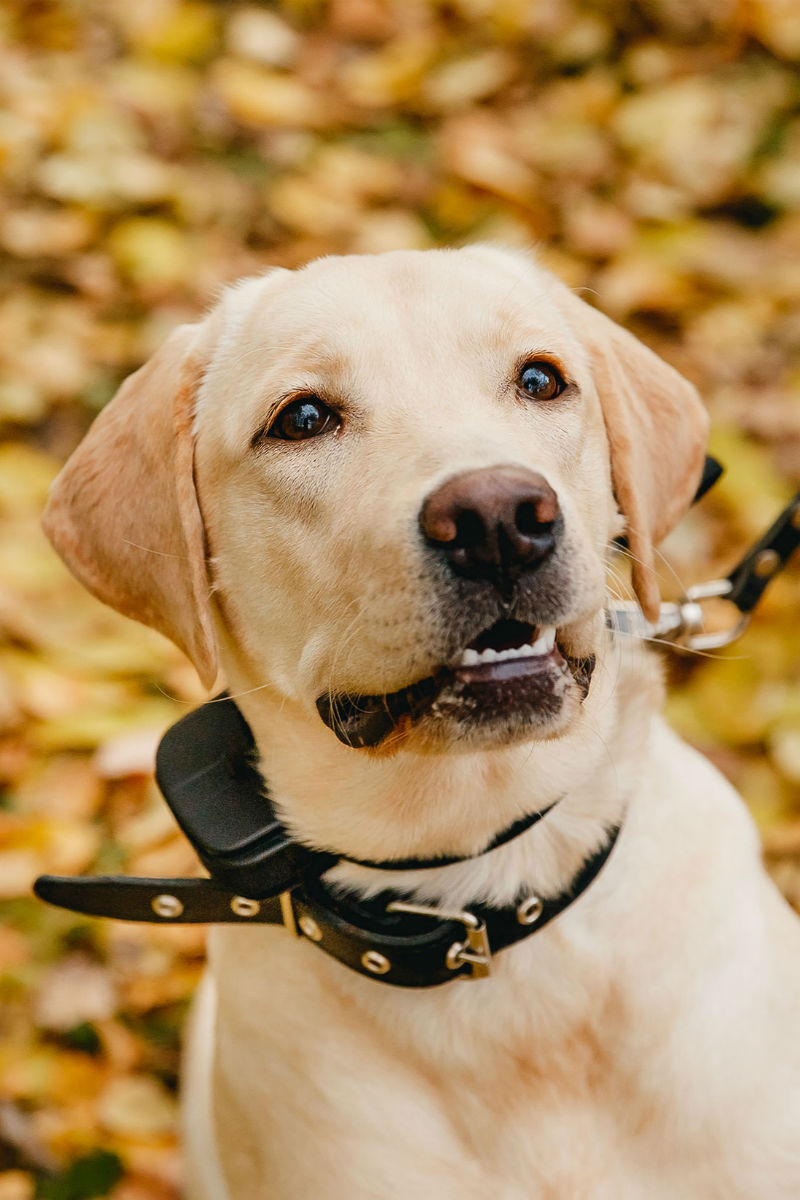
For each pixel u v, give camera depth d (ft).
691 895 6.32
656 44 16.93
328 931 6.12
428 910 6.03
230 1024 6.53
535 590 5.34
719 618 11.31
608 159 15.80
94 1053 9.62
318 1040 6.30
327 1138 6.27
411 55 17.44
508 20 17.47
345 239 15.49
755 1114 6.07
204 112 16.98
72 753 11.23
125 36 18.22
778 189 14.97
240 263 15.43
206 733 6.54
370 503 5.65
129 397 7.09
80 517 7.11
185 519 6.58
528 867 6.15
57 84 17.40
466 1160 6.21
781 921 6.67
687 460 7.47
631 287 14.03
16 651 11.87
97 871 10.51
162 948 10.11
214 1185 7.48
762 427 12.99
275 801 6.37
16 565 12.40
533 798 6.08
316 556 5.98
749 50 16.48
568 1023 6.12
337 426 6.15
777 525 7.81
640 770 6.45
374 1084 6.23
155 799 10.87
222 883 6.21
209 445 6.61
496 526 5.16
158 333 14.61
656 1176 6.14
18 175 16.14
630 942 6.15
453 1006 6.14
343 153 16.30
